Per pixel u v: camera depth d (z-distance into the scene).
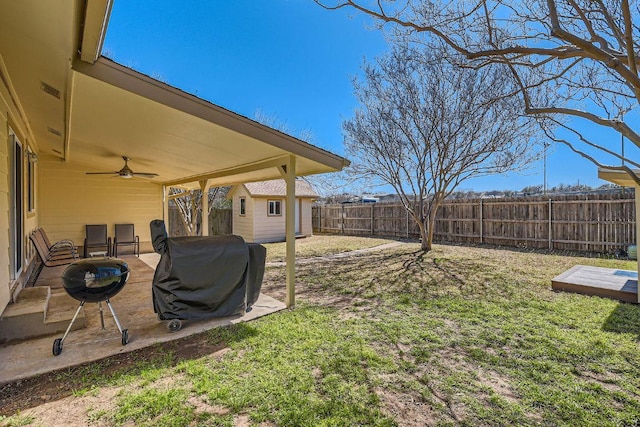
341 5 2.85
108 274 3.21
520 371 2.75
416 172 10.03
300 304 4.65
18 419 2.12
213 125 3.60
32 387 2.52
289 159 4.47
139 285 5.64
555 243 9.70
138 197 9.22
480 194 16.67
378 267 7.50
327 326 3.75
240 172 5.86
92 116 3.88
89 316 4.06
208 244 3.79
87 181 8.55
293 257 4.51
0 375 2.65
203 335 3.49
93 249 8.34
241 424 2.08
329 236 15.34
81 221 8.49
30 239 5.59
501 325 3.76
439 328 3.70
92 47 2.34
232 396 2.37
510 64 2.17
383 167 10.23
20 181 4.73
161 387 2.50
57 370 2.77
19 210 4.66
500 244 10.91
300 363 2.87
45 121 4.65
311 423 2.09
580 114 1.77
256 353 3.06
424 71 8.38
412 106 8.76
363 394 2.41
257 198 14.24
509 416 2.17
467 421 2.12
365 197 21.17
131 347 3.20
